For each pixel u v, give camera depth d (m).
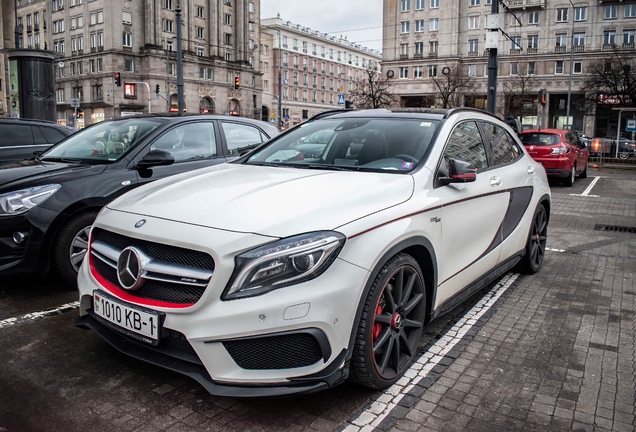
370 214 2.79
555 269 5.77
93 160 5.06
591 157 26.11
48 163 5.02
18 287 4.73
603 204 11.12
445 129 3.80
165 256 2.61
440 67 65.12
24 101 15.03
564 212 9.98
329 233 2.55
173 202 2.94
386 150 3.66
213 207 2.78
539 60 61.59
